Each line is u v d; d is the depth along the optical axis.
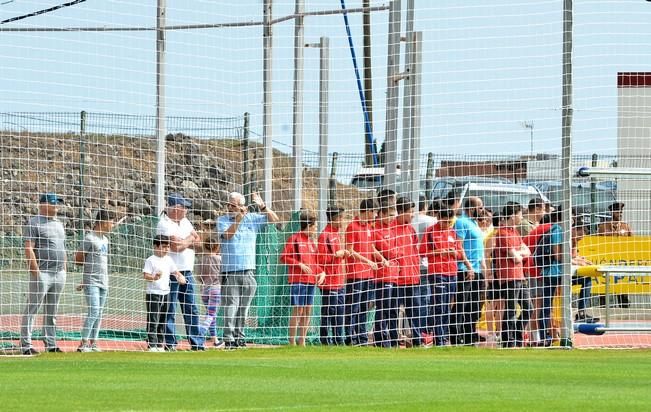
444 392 28.77
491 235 51.22
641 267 48.84
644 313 58.00
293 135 56.78
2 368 36.03
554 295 50.72
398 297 50.72
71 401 26.38
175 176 65.56
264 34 57.81
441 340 51.03
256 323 52.75
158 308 48.59
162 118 57.22
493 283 50.88
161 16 57.38
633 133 54.56
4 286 57.19
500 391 29.06
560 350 47.47
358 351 46.00
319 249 50.53
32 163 70.50
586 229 62.69
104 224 48.28
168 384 30.48
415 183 53.34
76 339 50.09
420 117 53.28
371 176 57.56
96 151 63.28
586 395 28.09
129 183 77.12
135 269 58.94
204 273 51.38
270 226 53.38
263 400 26.84
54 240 46.94
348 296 50.62
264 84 57.72
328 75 55.56
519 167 67.06
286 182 65.38
